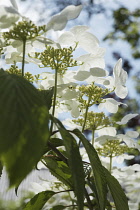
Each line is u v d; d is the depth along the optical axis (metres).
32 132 0.36
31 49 0.66
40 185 0.85
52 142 0.64
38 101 0.43
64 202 0.86
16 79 0.49
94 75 0.67
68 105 0.71
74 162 0.54
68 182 0.68
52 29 0.60
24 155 0.34
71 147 0.55
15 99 0.42
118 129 3.96
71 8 0.59
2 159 0.33
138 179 0.92
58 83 0.69
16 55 0.66
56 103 0.71
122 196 0.63
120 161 0.90
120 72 0.71
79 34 0.65
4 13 0.59
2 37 0.62
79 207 0.53
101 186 0.58
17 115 0.38
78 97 0.70
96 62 0.68
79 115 0.72
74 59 0.66
